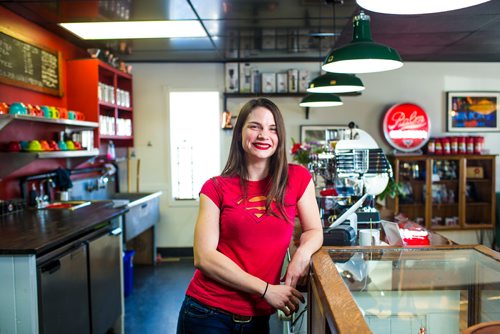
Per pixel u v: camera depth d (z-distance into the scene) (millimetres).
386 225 2340
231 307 1583
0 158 3361
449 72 5898
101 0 3260
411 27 4098
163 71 5820
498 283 1323
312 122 5879
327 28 4133
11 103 3578
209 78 5816
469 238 5883
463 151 5676
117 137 5082
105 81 5188
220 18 3768
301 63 5789
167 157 5867
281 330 3541
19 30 3682
